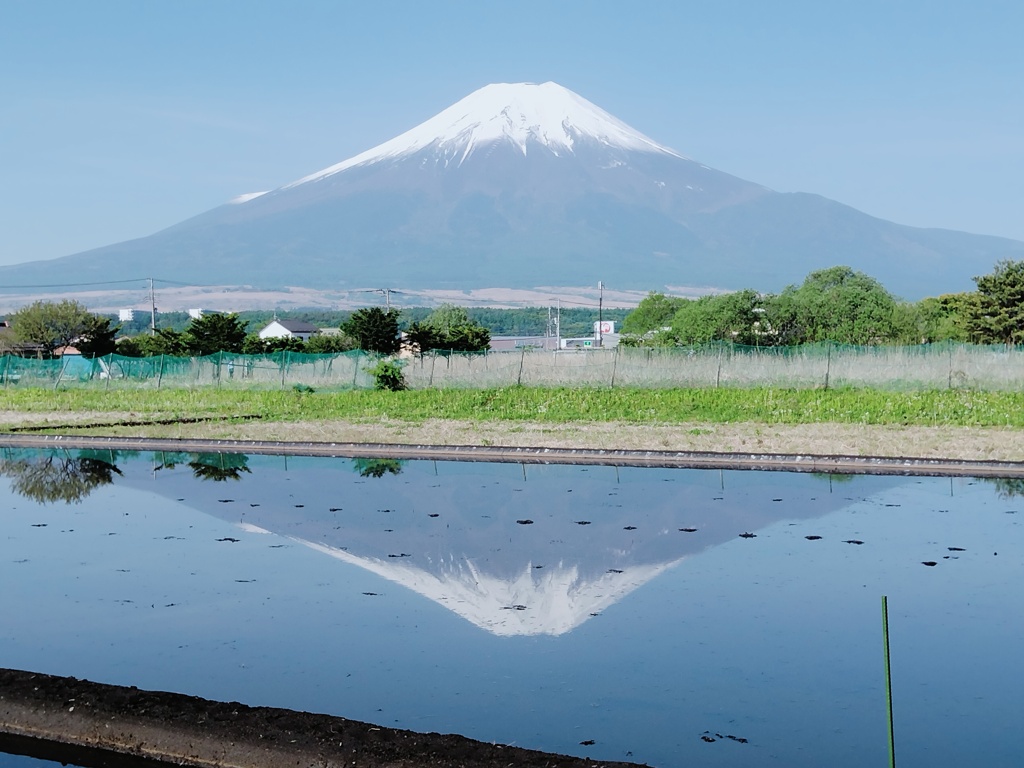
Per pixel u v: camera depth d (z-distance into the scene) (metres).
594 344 110.31
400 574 11.44
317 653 8.95
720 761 6.85
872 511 14.54
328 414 27.84
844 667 8.52
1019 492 15.91
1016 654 8.79
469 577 11.28
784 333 59.84
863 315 59.34
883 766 6.76
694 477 17.58
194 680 8.35
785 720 7.51
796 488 16.41
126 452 21.97
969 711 7.62
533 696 7.96
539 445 20.86
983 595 10.49
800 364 33.06
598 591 10.73
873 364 32.78
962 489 16.19
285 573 11.52
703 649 8.95
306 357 42.38
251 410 29.30
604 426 24.12
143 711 7.37
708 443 20.69
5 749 7.18
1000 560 11.84
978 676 8.30
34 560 12.23
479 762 6.52
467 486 16.88
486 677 8.35
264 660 8.78
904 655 8.78
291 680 8.34
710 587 10.84
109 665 8.72
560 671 8.49
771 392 29.61
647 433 22.56
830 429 22.62
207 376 40.66
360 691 8.10
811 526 13.64
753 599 10.41
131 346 68.00
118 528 13.97
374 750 6.71
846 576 11.23
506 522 14.02
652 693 7.99
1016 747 7.02
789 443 20.41
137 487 17.19
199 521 14.34
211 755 6.89
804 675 8.36
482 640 9.23
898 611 9.98
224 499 15.95
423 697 7.95
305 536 13.29
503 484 17.05
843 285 76.69
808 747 7.06
